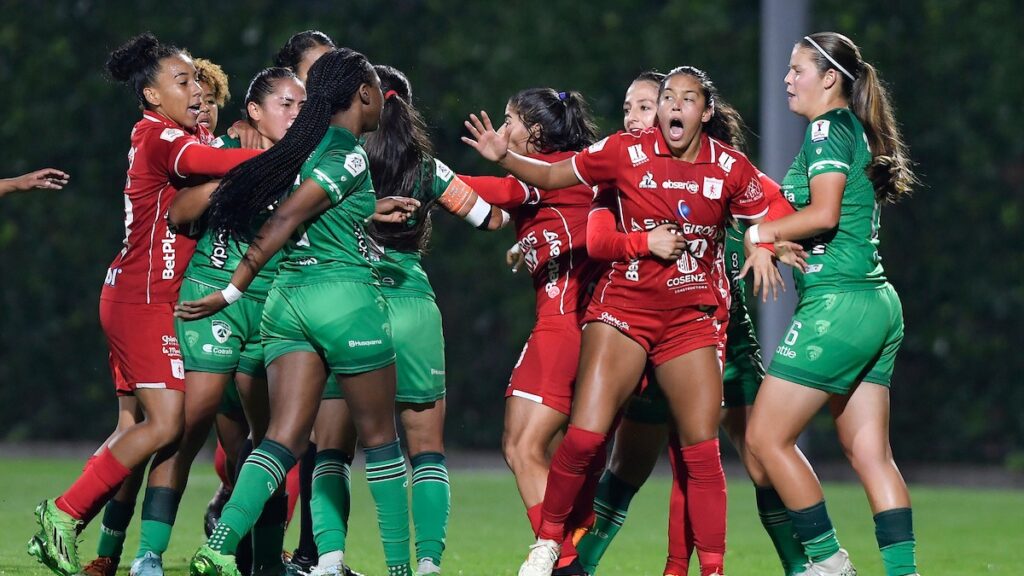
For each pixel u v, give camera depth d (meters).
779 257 19.31
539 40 59.34
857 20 58.66
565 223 21.02
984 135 58.66
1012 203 57.88
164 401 19.91
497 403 59.94
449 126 58.84
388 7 60.16
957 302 58.59
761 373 21.84
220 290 19.28
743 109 59.00
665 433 21.20
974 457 58.59
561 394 20.69
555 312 20.95
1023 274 58.12
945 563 27.12
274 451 18.64
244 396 20.88
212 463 52.25
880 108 19.83
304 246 18.97
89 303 59.09
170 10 59.53
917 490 48.06
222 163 19.81
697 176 19.06
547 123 21.72
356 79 19.20
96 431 59.34
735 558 27.03
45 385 59.44
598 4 59.78
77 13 59.50
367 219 19.39
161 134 20.20
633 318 19.14
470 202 21.27
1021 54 58.25
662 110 19.02
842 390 19.45
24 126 58.84
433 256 59.12
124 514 20.98
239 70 58.75
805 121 48.62
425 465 21.25
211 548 18.00
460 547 28.14
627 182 19.23
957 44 58.50
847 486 48.94
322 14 59.56
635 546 29.20
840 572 19.47
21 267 58.94
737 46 59.25
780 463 19.39
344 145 18.95
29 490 36.62
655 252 18.67
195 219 19.94
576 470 19.12
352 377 19.02
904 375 59.16
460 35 59.59
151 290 20.12
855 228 19.45
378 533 30.08
